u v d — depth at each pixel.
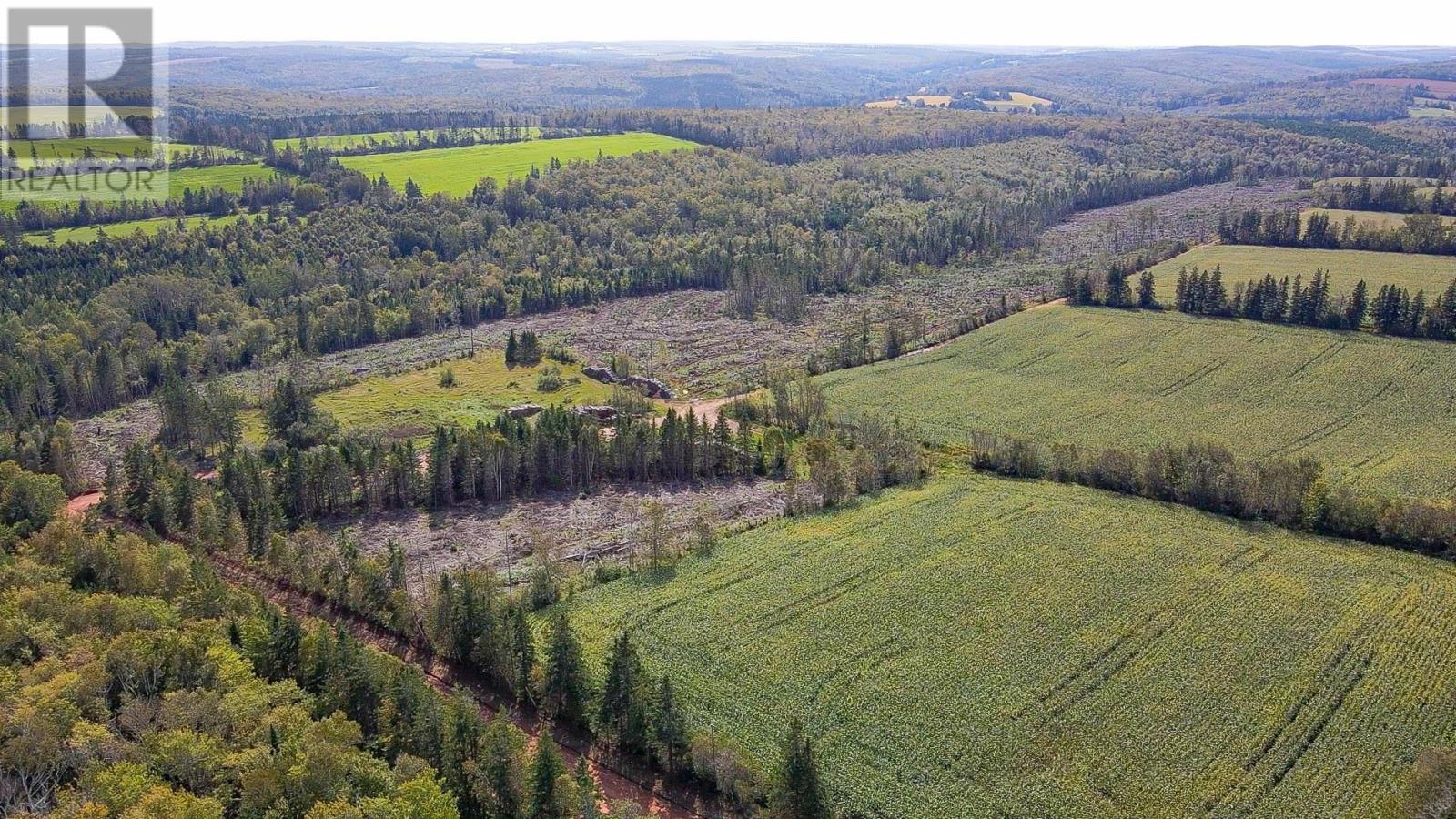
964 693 87.94
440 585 99.81
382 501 136.12
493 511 135.25
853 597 104.25
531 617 102.31
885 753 80.62
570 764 83.19
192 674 81.94
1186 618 98.44
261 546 118.50
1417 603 99.81
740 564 112.62
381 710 80.38
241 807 68.38
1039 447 144.75
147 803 63.72
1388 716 83.25
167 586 100.50
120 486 138.88
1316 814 73.31
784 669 92.12
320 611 107.44
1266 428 149.25
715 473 147.50
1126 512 122.88
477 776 75.25
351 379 187.62
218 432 156.38
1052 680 89.44
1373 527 114.50
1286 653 92.19
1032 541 115.44
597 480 145.38
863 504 128.62
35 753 69.69
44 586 91.75
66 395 171.12
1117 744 81.06
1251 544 113.38
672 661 93.81
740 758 78.44
